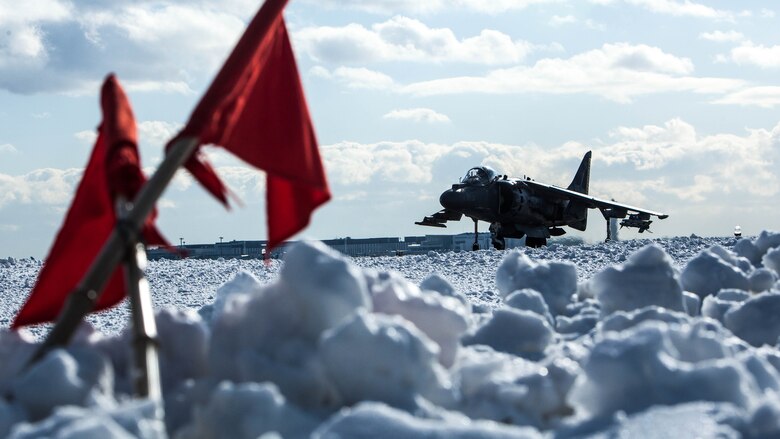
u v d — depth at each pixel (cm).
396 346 291
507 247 4075
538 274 593
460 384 333
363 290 317
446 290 517
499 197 3834
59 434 224
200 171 341
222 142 336
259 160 355
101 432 219
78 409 248
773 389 335
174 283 1598
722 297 569
